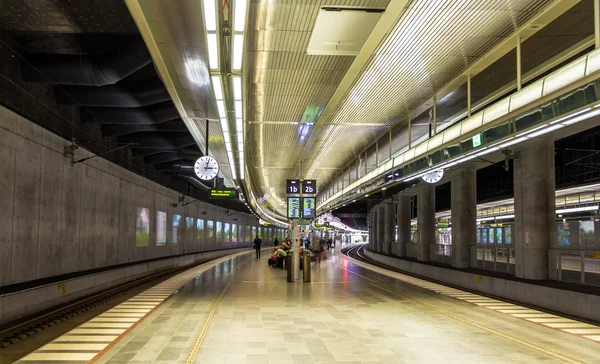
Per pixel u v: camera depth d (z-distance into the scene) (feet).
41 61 38.42
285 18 23.82
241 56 24.98
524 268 46.44
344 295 47.47
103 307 41.22
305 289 52.65
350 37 26.03
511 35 26.48
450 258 70.74
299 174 86.28
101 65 38.42
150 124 52.16
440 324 31.89
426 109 42.50
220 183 96.37
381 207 140.26
